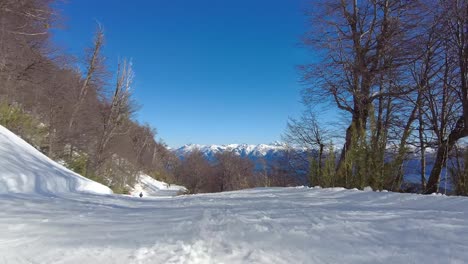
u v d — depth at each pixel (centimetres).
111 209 595
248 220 432
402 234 342
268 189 1162
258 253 288
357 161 1034
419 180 1639
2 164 894
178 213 531
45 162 1206
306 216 452
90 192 1144
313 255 284
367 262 268
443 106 1680
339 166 1209
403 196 677
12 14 1923
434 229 356
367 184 989
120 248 296
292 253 289
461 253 282
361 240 325
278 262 268
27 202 599
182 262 260
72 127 2762
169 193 5288
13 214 451
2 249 290
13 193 757
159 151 8688
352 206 575
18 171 910
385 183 963
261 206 605
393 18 1597
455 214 443
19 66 2323
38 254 279
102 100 3266
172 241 321
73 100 2872
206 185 6850
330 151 1194
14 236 331
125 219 462
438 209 506
